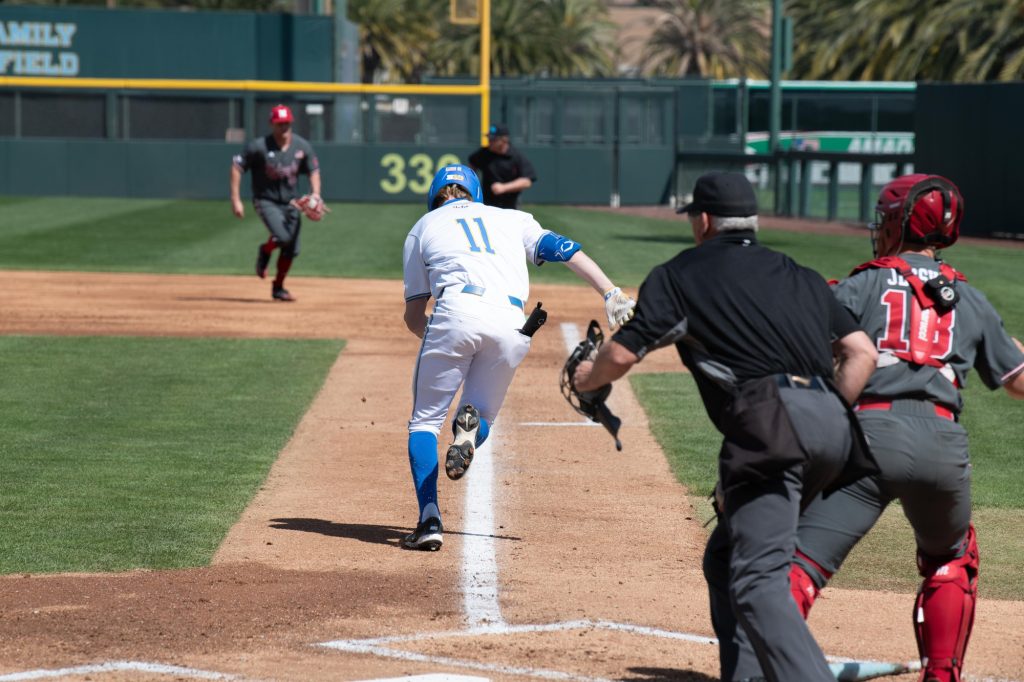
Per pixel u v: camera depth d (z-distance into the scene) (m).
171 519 19.92
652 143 113.94
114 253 63.62
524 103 112.50
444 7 192.75
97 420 27.22
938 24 128.50
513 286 18.22
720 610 12.43
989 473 23.94
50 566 17.41
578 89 112.62
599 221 92.38
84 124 110.00
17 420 27.06
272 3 159.12
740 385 11.67
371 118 110.56
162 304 45.44
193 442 25.34
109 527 19.42
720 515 12.44
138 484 22.09
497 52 190.88
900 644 14.90
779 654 11.05
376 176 110.69
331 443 25.56
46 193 110.00
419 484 18.58
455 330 17.97
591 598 16.42
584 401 13.14
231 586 16.62
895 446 12.07
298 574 17.22
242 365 34.06
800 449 11.29
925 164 85.56
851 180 112.69
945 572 12.85
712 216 12.39
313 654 14.18
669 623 15.51
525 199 112.94
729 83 140.00
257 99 110.25
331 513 20.53
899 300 12.41
